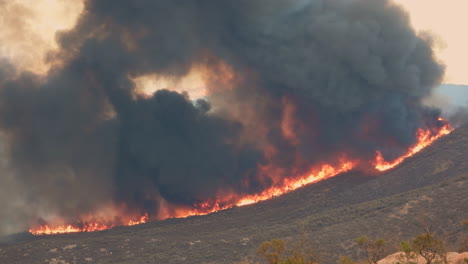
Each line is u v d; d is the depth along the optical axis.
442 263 73.12
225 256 140.50
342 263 93.19
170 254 147.75
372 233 125.94
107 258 149.62
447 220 118.62
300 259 87.44
